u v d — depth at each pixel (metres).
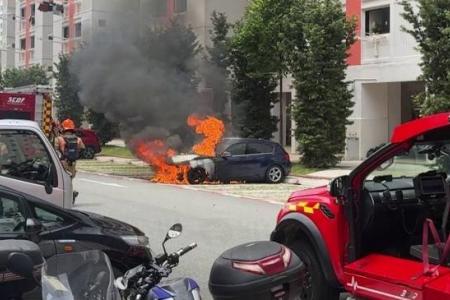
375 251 5.15
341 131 22.80
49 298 3.06
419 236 5.03
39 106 14.30
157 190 17.30
